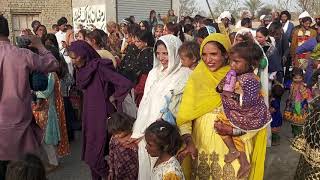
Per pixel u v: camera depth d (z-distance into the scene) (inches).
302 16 386.9
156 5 676.1
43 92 199.8
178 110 125.2
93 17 670.5
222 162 118.7
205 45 119.3
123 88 172.1
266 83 169.9
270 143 238.4
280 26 359.6
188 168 128.3
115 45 369.4
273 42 281.6
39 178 91.7
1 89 145.4
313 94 233.5
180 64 138.1
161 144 113.2
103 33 296.7
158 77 141.7
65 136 224.5
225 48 118.6
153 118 134.1
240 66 111.3
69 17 796.6
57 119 213.0
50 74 204.5
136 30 261.4
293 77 260.4
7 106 144.9
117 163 156.3
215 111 119.1
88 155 178.2
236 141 116.2
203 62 123.6
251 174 119.7
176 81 134.4
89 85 176.6
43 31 281.3
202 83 120.5
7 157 143.6
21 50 148.9
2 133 143.3
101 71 174.6
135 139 144.4
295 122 253.1
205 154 120.8
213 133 119.0
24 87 147.6
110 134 171.8
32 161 93.4
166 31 290.8
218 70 121.0
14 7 759.1
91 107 175.9
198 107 119.2
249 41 118.2
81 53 175.9
